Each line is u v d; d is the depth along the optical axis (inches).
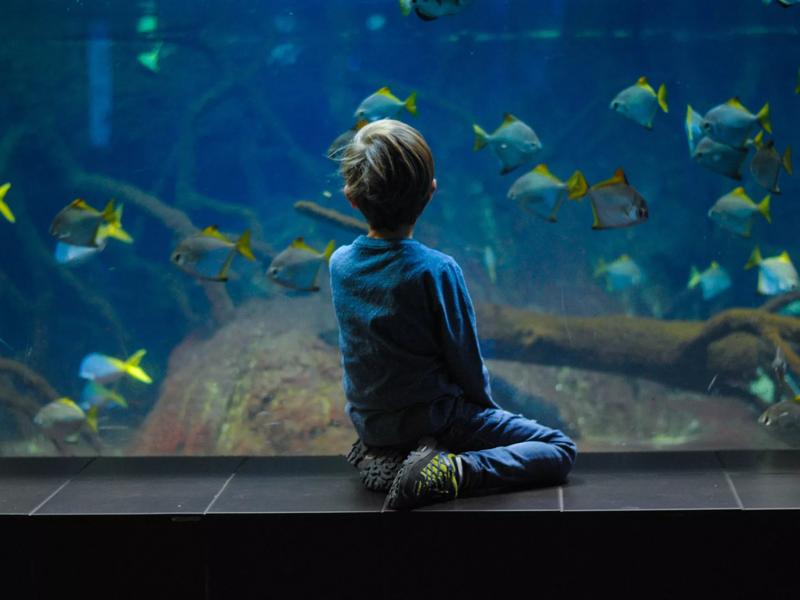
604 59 548.7
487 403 109.2
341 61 568.4
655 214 554.3
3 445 319.0
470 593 93.4
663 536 91.7
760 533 91.0
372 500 99.8
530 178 175.8
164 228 552.7
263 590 95.8
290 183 618.5
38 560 97.2
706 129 172.7
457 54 573.0
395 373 101.6
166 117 550.3
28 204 555.5
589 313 441.4
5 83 508.7
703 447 276.1
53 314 573.9
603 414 301.1
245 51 530.6
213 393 293.1
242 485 108.4
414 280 99.1
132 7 459.8
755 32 509.7
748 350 257.8
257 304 339.9
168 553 96.2
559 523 92.1
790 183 534.0
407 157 98.7
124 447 297.4
